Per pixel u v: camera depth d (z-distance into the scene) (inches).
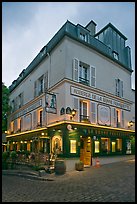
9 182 432.1
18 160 629.6
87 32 720.3
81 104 658.2
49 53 722.8
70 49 647.1
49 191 326.3
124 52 921.5
